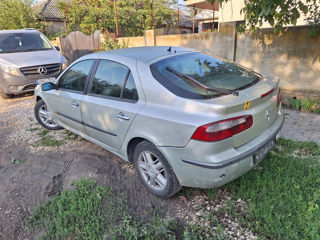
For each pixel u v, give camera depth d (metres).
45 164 3.83
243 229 2.38
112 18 15.07
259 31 6.00
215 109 2.20
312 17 5.30
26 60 7.50
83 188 3.07
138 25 16.45
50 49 8.55
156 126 2.54
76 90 3.79
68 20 18.75
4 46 7.97
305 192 2.68
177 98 2.45
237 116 2.28
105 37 11.30
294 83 5.77
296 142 3.95
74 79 3.86
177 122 2.35
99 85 3.37
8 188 3.32
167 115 2.45
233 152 2.30
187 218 2.60
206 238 2.32
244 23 6.31
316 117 5.05
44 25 20.28
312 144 3.82
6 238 2.51
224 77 2.87
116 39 10.65
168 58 3.01
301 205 2.49
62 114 4.23
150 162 2.84
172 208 2.76
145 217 2.65
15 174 3.64
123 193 3.03
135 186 3.17
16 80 7.30
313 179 2.90
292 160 3.33
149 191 2.98
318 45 5.22
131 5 17.61
